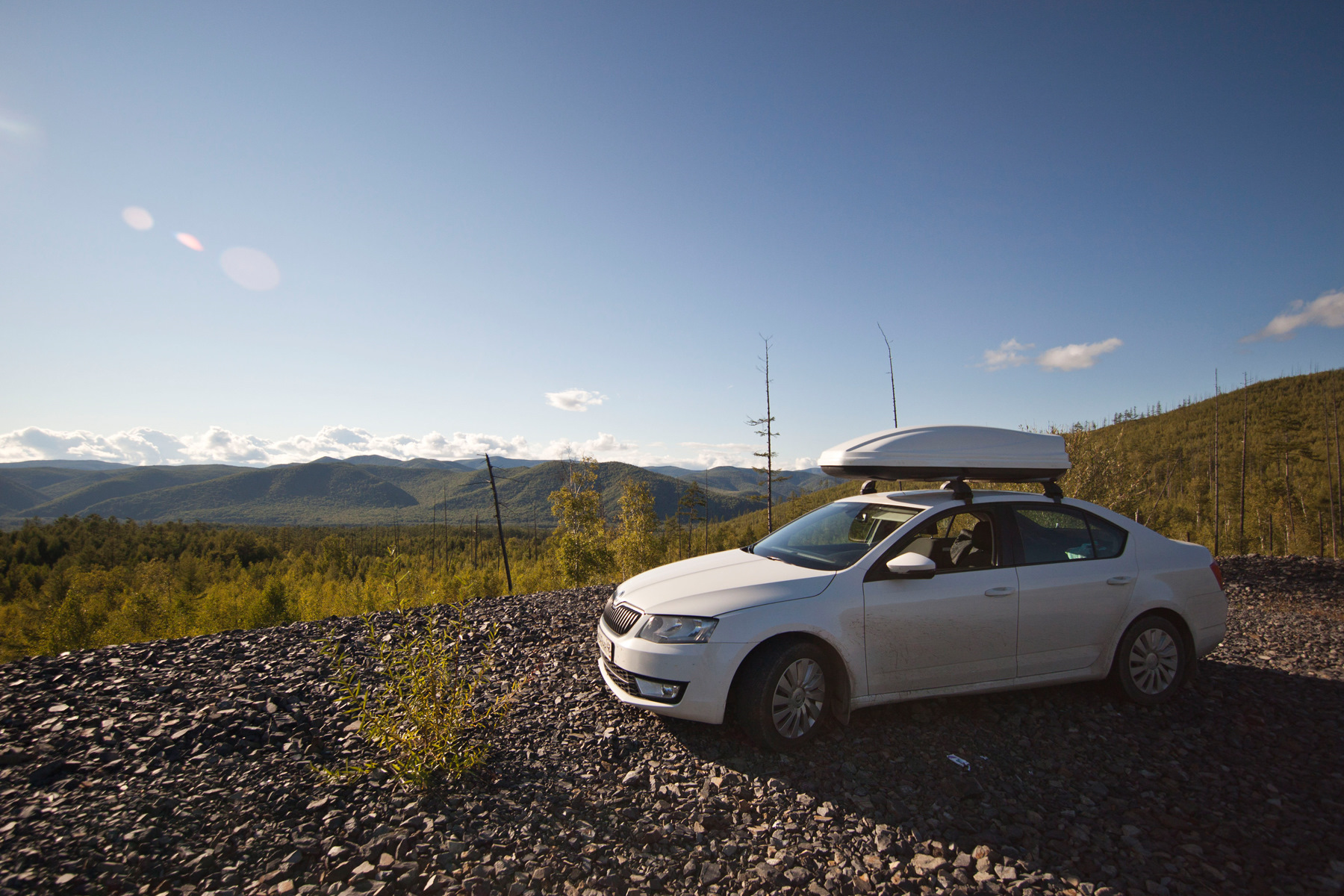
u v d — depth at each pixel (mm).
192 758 3572
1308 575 11258
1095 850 2797
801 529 5156
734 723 4203
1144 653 4520
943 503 4504
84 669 5348
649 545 33469
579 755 3709
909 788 3354
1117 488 15195
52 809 2941
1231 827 2967
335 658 3863
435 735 3381
